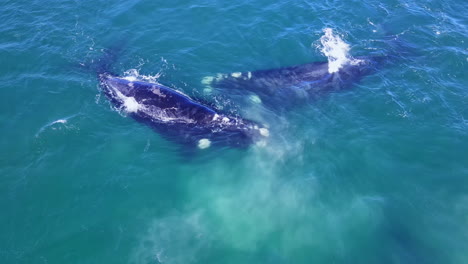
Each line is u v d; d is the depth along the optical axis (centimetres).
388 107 2934
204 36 3556
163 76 3172
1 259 2017
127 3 3909
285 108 2977
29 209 2247
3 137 2625
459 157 2595
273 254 2134
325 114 2920
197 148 2681
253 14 3803
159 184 2444
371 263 2100
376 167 2569
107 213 2262
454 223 2273
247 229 2252
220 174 2548
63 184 2386
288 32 3616
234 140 2747
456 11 3972
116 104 2878
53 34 3503
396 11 3928
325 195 2434
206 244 2159
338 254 2139
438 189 2438
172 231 2211
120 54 3338
